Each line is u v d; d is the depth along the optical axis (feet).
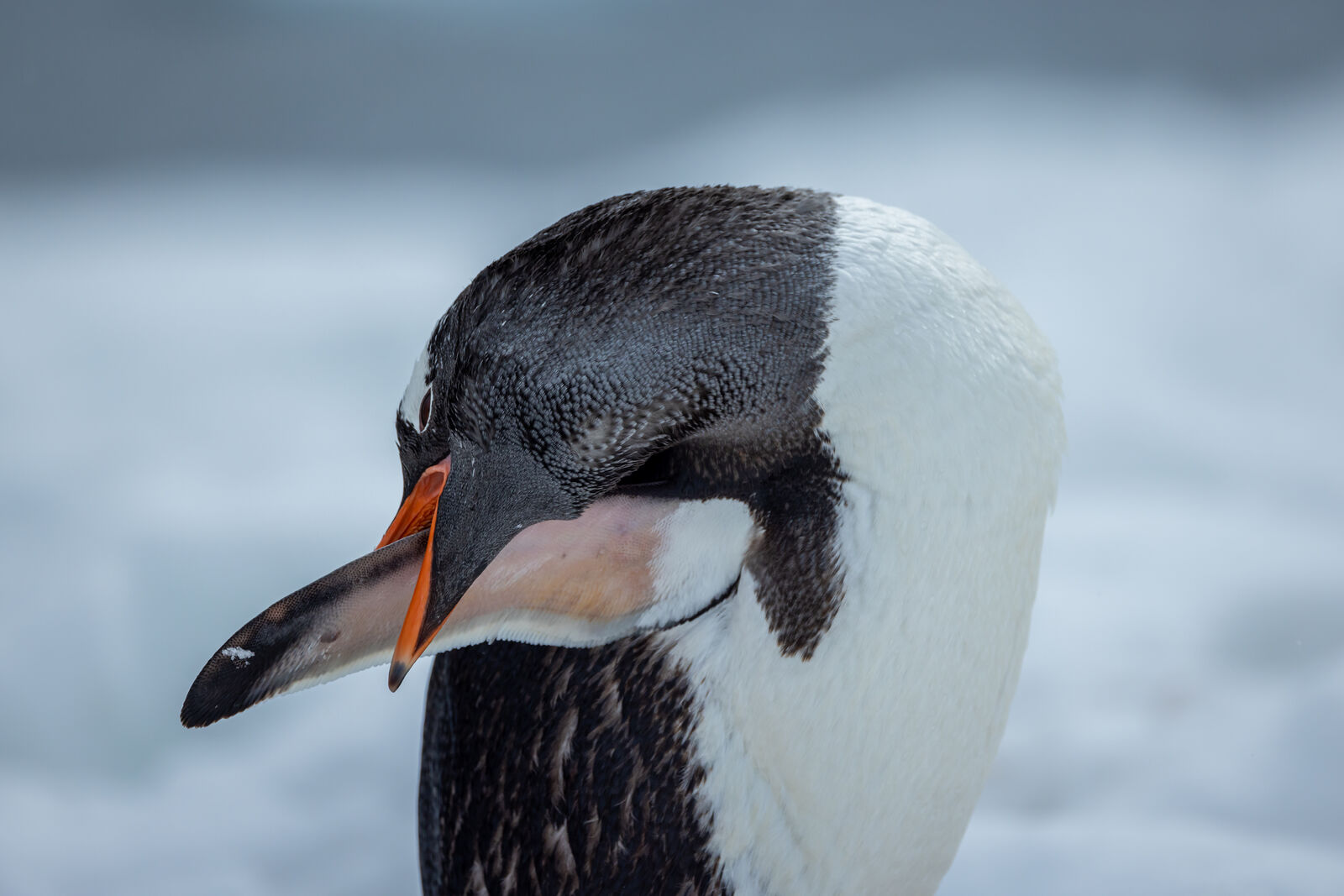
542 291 10.02
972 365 9.77
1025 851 22.71
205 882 24.09
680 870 11.43
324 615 10.55
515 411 10.14
